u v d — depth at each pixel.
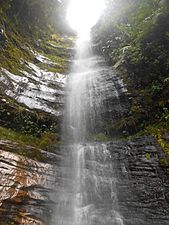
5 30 11.66
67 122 9.10
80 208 6.10
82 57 14.75
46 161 6.89
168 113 8.20
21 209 5.53
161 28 9.97
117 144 7.74
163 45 9.78
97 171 7.01
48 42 15.40
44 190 6.11
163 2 11.18
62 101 9.89
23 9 14.02
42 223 5.54
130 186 6.57
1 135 7.17
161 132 7.70
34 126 8.41
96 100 9.94
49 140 8.02
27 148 6.91
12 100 8.70
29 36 14.07
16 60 10.80
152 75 9.53
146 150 7.28
